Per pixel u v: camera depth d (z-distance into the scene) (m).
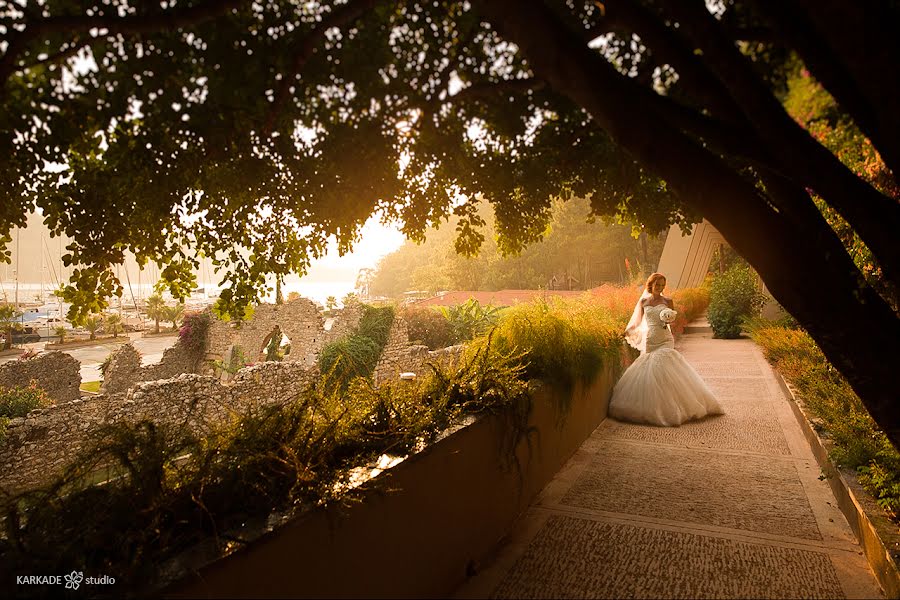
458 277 60.44
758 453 5.02
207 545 1.57
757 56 2.41
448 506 2.77
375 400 2.78
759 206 1.80
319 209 2.94
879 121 1.43
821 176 1.66
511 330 4.73
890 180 2.68
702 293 22.38
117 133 2.39
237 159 2.66
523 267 56.47
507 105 2.77
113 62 2.08
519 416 3.63
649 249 51.88
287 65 2.18
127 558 1.44
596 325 6.14
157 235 3.00
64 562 1.42
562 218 52.09
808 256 1.82
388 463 2.34
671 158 1.74
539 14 1.66
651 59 2.46
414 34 2.38
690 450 5.19
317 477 1.99
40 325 58.97
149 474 1.66
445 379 3.53
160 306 58.75
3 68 1.87
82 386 27.47
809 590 2.68
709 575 2.87
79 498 1.58
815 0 1.29
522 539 3.40
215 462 1.87
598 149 3.06
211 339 28.61
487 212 52.72
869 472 3.48
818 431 4.89
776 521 3.52
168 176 2.59
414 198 3.33
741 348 13.28
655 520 3.61
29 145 2.30
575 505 3.93
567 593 2.74
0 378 20.67
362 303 21.78
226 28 2.08
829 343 1.90
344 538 1.97
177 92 2.15
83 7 1.96
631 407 6.38
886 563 2.57
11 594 1.32
